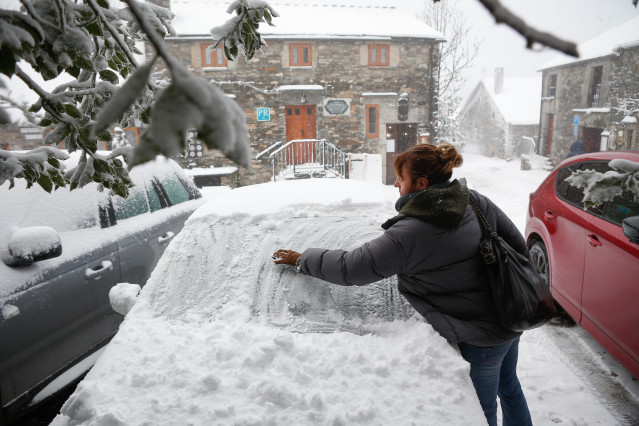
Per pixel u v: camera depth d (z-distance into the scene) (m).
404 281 1.70
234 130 0.57
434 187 1.64
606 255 2.89
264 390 1.35
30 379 2.34
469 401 1.38
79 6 1.23
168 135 0.51
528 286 1.60
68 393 2.81
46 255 2.42
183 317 1.79
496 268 1.59
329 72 14.20
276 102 13.95
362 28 14.49
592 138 19.19
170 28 1.67
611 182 1.32
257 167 14.12
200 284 1.94
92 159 1.49
